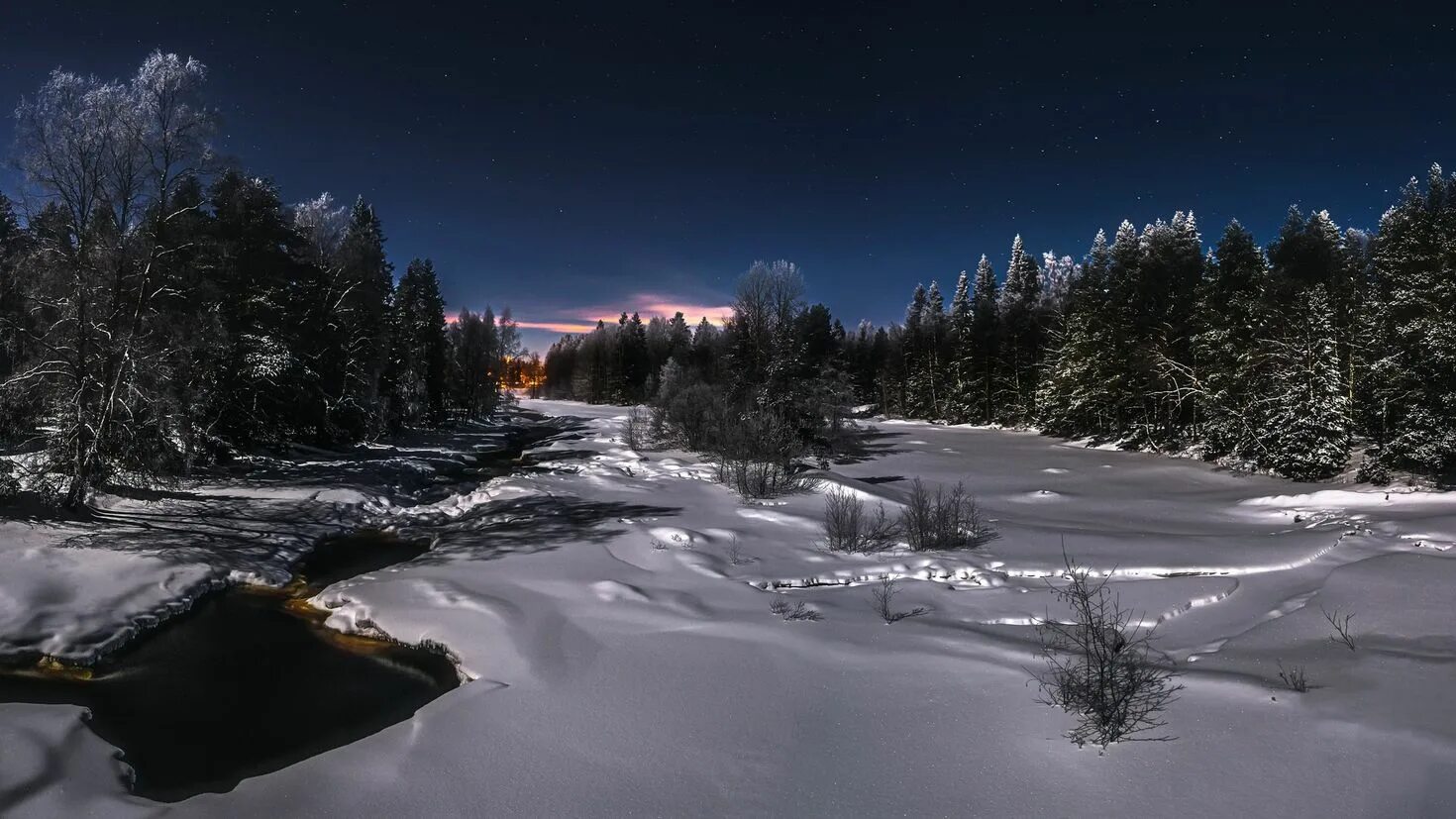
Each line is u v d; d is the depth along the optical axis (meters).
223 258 25.97
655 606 11.55
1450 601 9.46
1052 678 7.93
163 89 17.72
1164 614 10.88
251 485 23.06
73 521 16.28
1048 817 5.54
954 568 14.13
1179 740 6.41
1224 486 27.83
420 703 9.14
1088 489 27.56
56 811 6.25
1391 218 32.31
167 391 18.94
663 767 6.65
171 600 12.77
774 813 5.82
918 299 102.44
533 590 12.52
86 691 9.48
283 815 6.06
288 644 11.23
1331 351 28.31
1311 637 8.94
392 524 20.08
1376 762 5.70
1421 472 23.66
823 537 17.22
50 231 17.23
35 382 17.09
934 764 6.44
